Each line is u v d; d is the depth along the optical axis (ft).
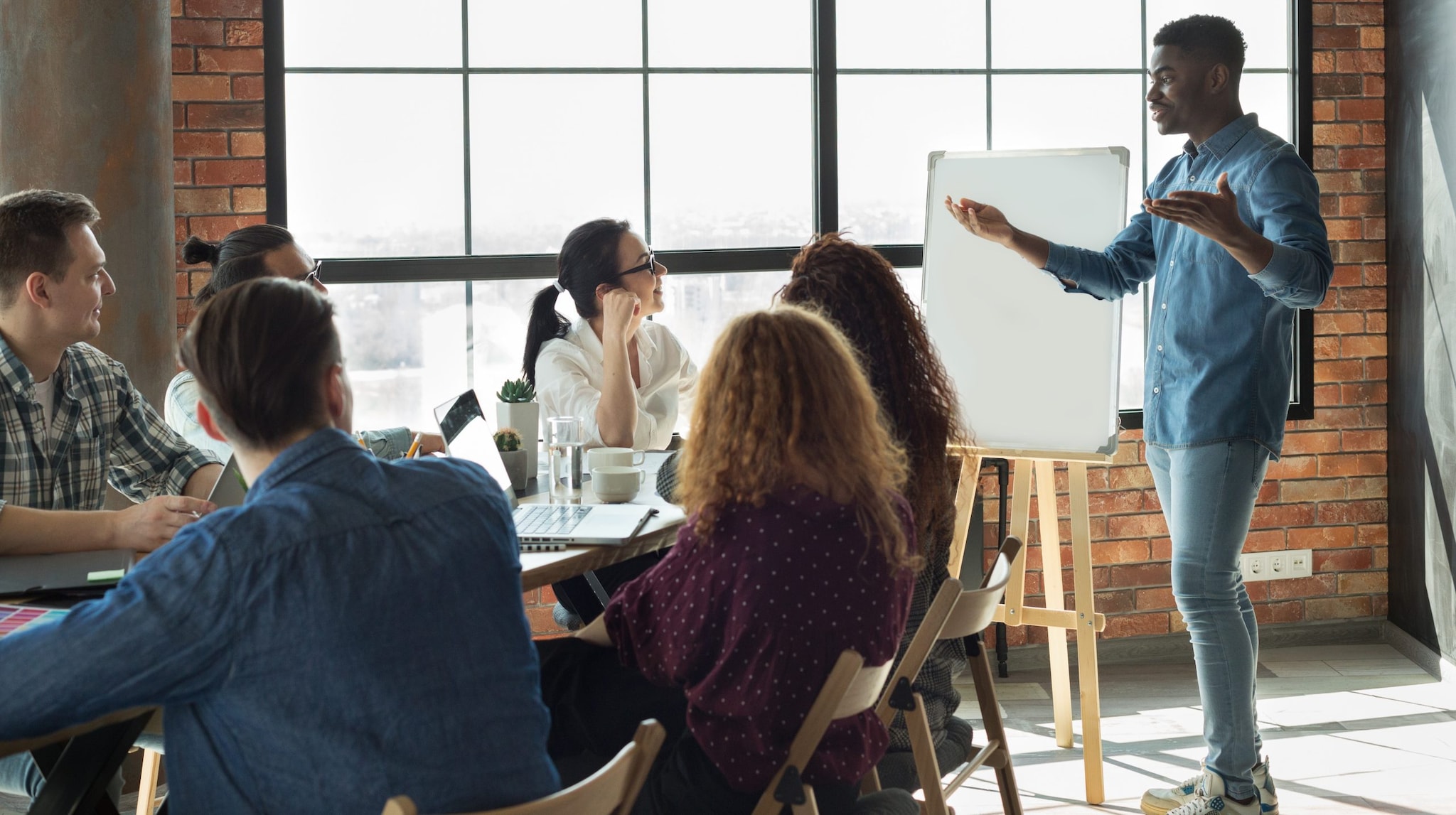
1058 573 10.85
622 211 13.21
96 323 6.81
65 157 9.87
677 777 5.41
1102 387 10.29
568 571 5.97
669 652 5.24
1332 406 13.94
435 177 12.87
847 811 5.41
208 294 8.56
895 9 13.44
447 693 3.90
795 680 5.02
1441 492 12.67
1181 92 9.36
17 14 9.77
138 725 4.81
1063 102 13.78
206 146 12.13
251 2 12.12
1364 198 13.92
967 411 10.71
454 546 4.07
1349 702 12.00
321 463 4.02
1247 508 9.19
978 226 10.01
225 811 3.80
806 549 5.03
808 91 13.42
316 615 3.73
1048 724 11.65
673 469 7.71
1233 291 9.03
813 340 5.24
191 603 3.62
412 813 3.44
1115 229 10.30
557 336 10.91
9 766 6.28
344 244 12.76
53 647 3.54
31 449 6.84
